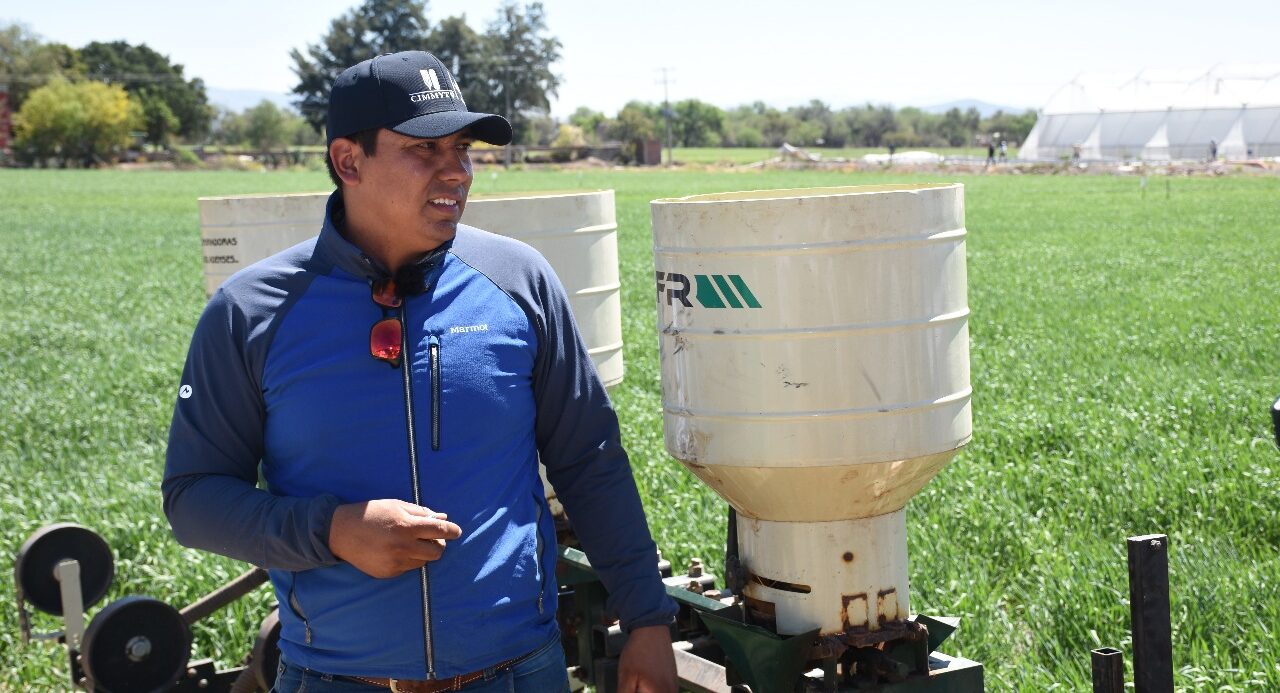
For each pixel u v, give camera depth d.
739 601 3.39
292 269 2.96
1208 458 8.09
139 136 149.88
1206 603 5.67
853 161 99.62
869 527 3.16
